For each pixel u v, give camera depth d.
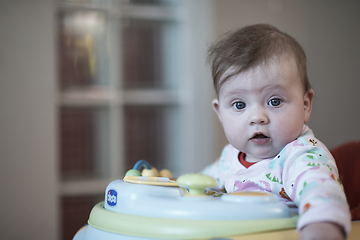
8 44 1.41
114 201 0.56
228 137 0.69
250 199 0.50
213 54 0.74
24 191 1.42
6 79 1.41
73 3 1.54
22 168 1.42
